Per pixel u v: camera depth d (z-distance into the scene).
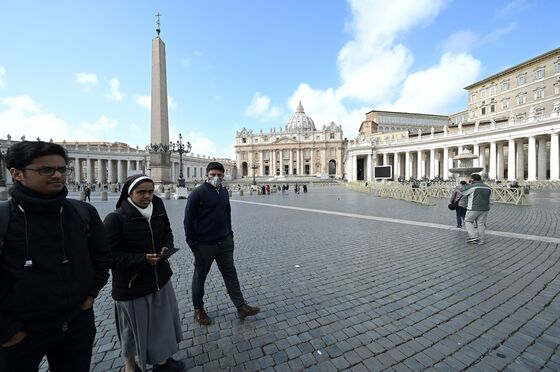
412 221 10.21
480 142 42.31
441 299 3.74
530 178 35.78
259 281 4.54
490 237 7.15
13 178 1.57
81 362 1.73
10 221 1.47
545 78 43.00
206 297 4.00
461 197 8.55
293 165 100.31
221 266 3.35
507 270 4.74
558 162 33.22
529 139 36.06
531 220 9.48
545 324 3.08
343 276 4.68
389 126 74.06
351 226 9.38
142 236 2.34
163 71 21.52
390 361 2.53
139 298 2.32
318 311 3.50
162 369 2.42
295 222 10.52
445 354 2.61
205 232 3.18
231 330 3.11
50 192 1.59
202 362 2.56
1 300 1.45
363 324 3.17
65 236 1.62
